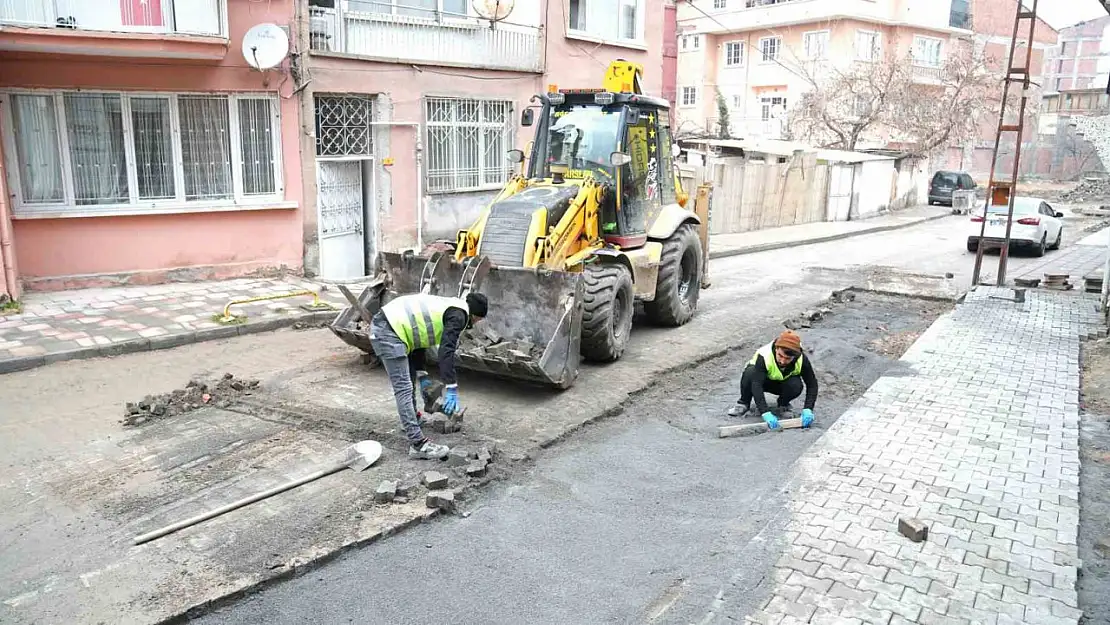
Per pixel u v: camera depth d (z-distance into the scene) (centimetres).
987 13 3934
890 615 403
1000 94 3494
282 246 1260
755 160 2558
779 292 1304
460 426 652
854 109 3114
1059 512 510
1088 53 5444
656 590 438
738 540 485
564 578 451
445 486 545
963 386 767
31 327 925
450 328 600
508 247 797
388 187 1380
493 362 719
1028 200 1944
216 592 423
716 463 612
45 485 552
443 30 1434
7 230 980
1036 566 448
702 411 730
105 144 1110
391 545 483
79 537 482
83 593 423
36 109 1056
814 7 3428
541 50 1587
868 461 591
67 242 1095
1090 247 2042
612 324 833
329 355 876
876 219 2759
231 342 930
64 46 995
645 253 941
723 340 972
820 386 800
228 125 1190
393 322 588
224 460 593
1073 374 808
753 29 3716
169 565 450
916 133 3216
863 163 2722
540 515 525
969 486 547
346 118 1323
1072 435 641
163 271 1168
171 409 692
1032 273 1555
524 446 624
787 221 2445
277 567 448
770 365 687
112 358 856
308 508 518
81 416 684
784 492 541
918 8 3578
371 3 1334
